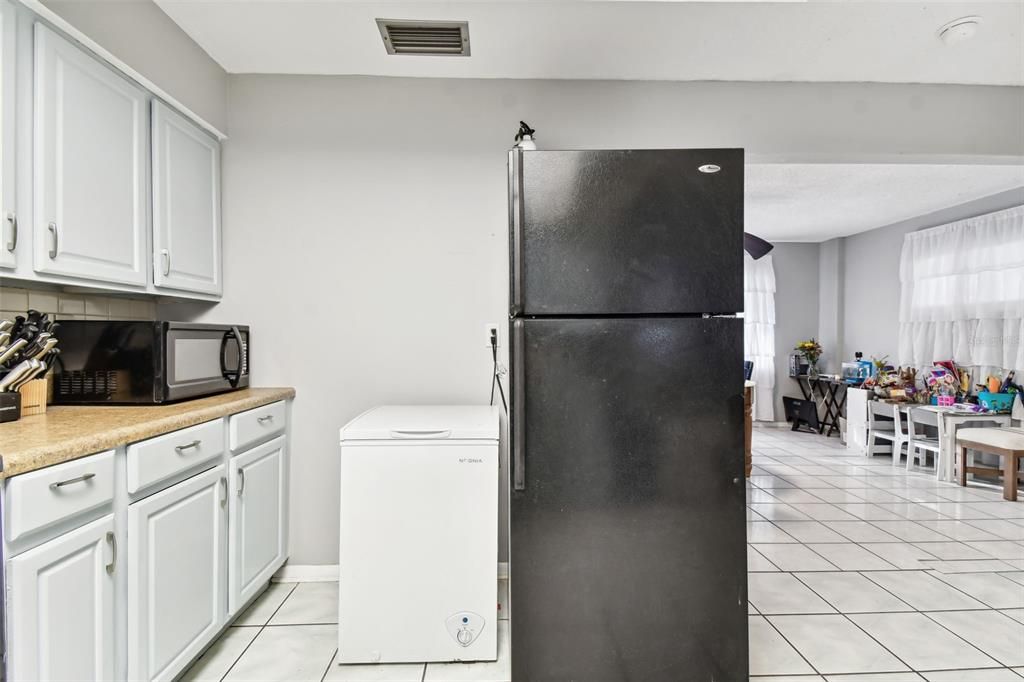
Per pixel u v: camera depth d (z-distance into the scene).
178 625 1.57
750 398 4.50
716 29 2.08
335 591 2.36
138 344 1.78
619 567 1.62
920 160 2.62
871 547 2.96
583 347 1.61
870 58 2.30
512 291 1.62
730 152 1.62
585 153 1.61
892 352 5.92
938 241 5.13
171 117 2.03
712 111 2.51
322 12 1.96
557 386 1.61
